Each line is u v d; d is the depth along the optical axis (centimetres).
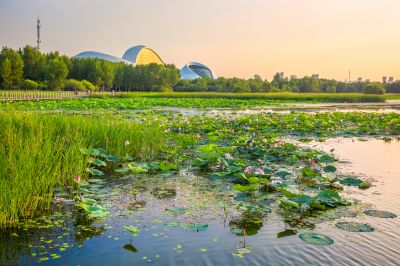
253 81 9094
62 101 3052
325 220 437
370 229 405
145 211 468
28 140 600
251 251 357
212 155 698
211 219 441
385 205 491
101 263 334
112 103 2848
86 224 424
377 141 1098
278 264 332
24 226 418
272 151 850
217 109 2738
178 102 3434
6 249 361
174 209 465
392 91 9569
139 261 338
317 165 742
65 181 574
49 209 473
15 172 474
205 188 572
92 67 6538
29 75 5931
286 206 486
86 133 777
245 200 509
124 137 791
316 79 9656
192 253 353
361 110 2856
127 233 398
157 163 698
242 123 1447
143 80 7600
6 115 766
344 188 574
